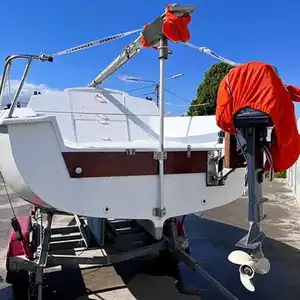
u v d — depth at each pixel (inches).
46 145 99.0
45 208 116.4
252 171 90.4
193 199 120.6
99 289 141.1
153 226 122.4
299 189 320.8
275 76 87.5
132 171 110.0
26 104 164.9
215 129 165.6
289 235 213.3
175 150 116.3
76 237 155.4
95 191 105.7
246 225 238.8
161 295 135.6
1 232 219.5
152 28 113.0
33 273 122.7
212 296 134.2
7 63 120.0
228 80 92.3
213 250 186.9
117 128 178.1
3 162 111.3
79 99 176.9
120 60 158.1
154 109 190.5
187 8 100.6
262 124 88.7
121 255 127.6
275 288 139.6
